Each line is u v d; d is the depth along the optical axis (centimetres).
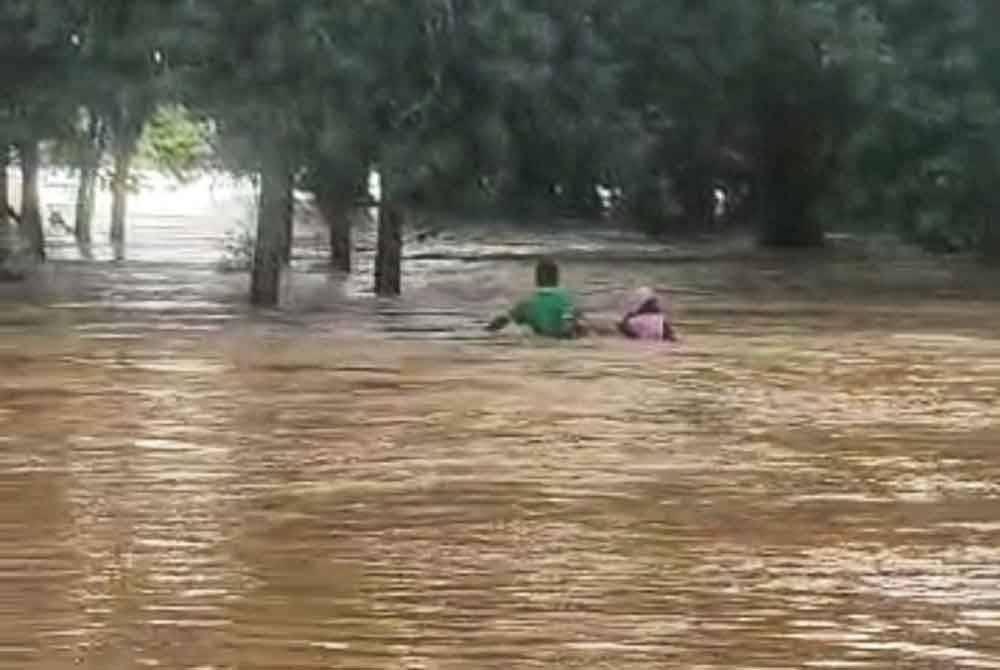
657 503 3931
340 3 7606
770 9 10162
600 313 8369
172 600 3072
